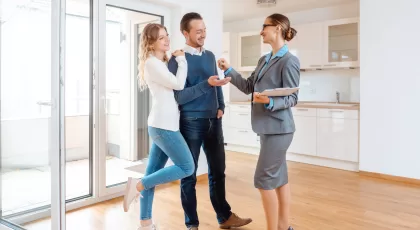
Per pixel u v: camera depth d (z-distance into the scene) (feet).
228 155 17.42
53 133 6.32
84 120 15.62
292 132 6.60
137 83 11.79
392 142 12.40
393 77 12.24
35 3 7.05
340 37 15.30
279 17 6.48
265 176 6.60
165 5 11.52
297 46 16.62
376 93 12.70
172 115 6.70
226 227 8.02
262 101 6.09
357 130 13.65
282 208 7.12
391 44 12.21
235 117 18.25
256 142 17.34
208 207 9.57
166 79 6.45
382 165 12.70
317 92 17.17
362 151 13.21
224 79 6.55
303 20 17.37
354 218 8.67
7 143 8.15
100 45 9.64
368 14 12.73
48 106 6.77
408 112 11.98
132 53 11.59
